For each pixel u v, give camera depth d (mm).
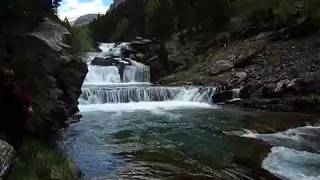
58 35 16891
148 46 58000
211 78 38094
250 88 31156
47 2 17812
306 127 20469
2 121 10961
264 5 54719
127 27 90688
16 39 14453
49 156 11883
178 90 33750
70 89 22469
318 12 41969
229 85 33906
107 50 65000
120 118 23875
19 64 13945
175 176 12008
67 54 22141
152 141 17109
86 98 30484
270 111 27094
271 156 14227
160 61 50344
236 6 59344
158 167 13016
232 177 11914
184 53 50688
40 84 15742
